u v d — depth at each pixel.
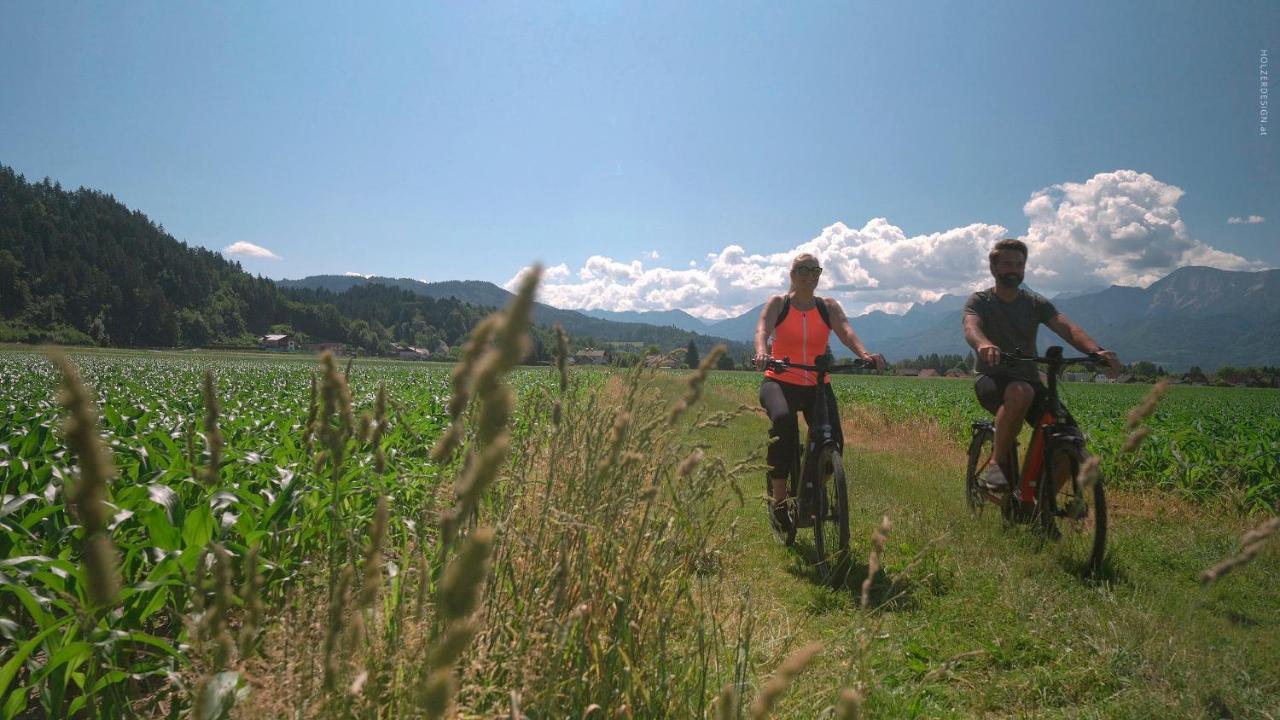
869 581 1.66
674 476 2.18
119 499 2.98
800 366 5.02
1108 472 8.34
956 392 30.73
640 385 2.46
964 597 4.11
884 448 11.77
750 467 2.29
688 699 1.98
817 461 4.82
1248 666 3.21
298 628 1.57
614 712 1.78
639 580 2.08
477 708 1.54
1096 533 4.50
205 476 1.12
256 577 1.08
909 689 3.03
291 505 3.37
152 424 5.85
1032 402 5.26
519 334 0.63
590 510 1.93
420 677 1.27
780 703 2.30
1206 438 9.64
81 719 2.36
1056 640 3.53
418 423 6.64
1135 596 4.06
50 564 2.31
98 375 22.50
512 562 1.91
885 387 38.34
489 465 0.62
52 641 2.23
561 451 2.21
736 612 2.91
